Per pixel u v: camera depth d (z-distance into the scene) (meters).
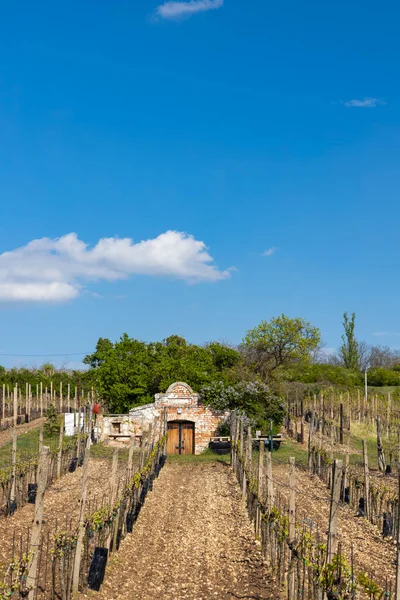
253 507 22.12
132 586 15.73
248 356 68.19
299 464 36.38
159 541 20.17
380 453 33.62
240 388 45.03
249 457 27.22
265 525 18.17
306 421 53.44
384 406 54.81
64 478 30.52
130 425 44.38
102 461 37.19
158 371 48.69
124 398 48.06
